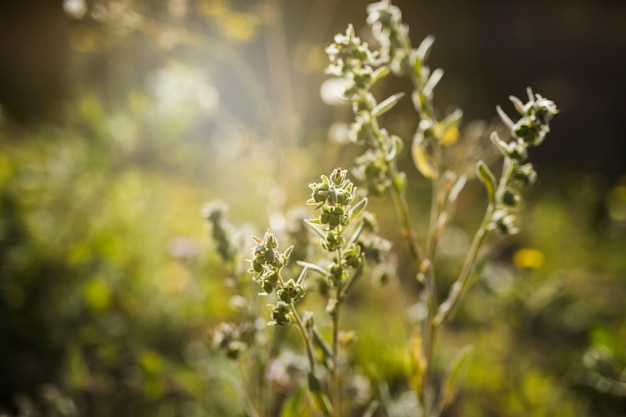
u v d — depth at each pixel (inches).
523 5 365.4
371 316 156.0
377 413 118.7
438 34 367.9
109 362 134.4
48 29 359.6
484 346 153.3
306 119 246.1
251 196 186.4
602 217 262.1
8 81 365.7
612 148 348.2
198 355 139.3
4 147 221.8
